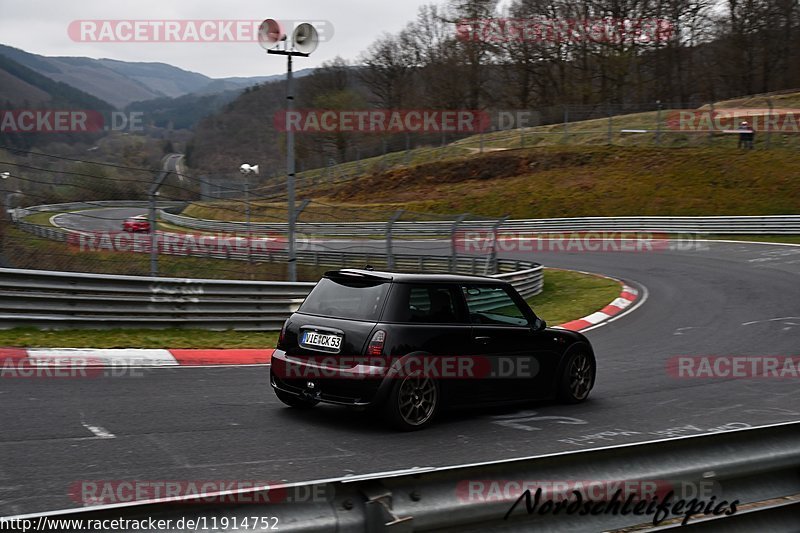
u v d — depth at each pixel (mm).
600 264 26266
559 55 63656
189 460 5332
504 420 7102
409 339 6438
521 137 52125
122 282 10945
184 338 10977
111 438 5801
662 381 9414
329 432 6379
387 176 50188
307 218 37062
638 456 3537
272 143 66875
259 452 5633
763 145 40906
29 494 4422
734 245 28172
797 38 59375
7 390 7270
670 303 17422
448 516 2955
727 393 8742
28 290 10258
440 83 67438
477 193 43438
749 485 3857
